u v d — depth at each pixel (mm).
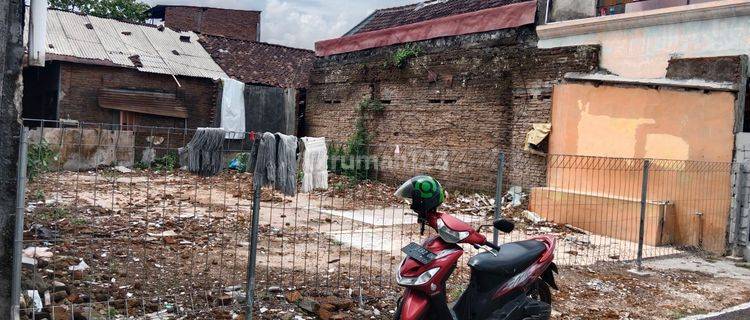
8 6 4105
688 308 6652
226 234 8922
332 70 20812
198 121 21781
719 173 10188
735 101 10062
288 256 7816
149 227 8898
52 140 5016
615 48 12336
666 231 10734
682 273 8500
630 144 11688
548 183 13305
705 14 10602
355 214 12047
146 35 23141
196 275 6348
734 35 10250
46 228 7949
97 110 19781
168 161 5863
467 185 15594
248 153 5250
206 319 5016
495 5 16922
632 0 13070
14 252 4160
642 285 7570
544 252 5035
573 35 13219
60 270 5906
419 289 4289
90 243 7406
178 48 23109
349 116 19953
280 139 5121
